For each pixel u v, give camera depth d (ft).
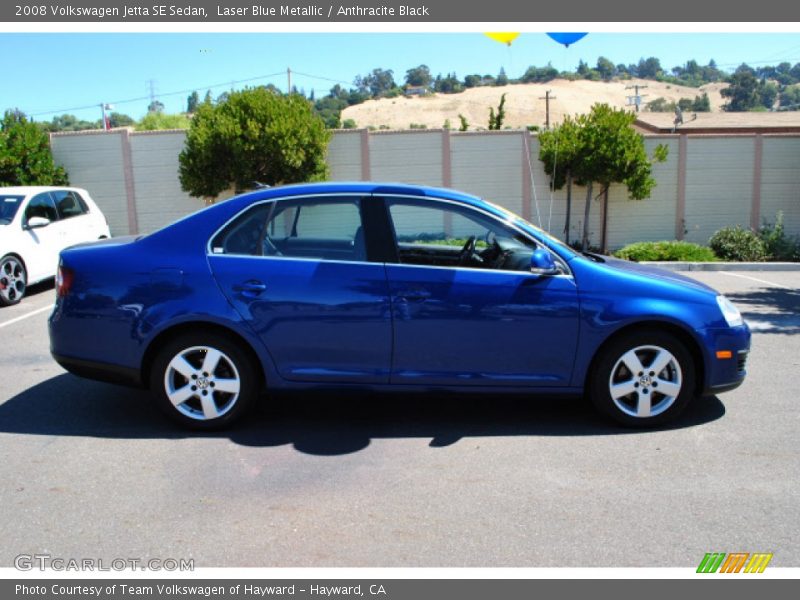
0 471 13.66
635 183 54.19
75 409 17.31
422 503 12.38
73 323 15.47
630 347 15.44
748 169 59.57
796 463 14.02
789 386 19.12
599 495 12.68
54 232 35.73
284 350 15.24
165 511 12.09
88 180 58.39
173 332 15.40
